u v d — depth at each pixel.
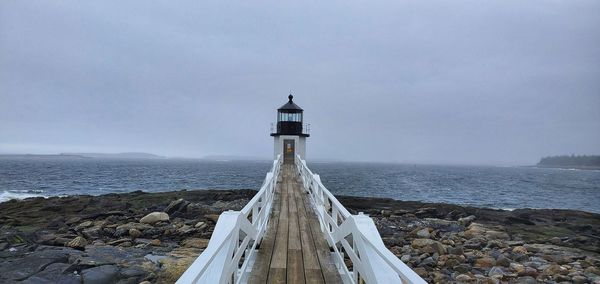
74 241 12.59
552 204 38.94
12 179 54.19
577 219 23.64
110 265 9.52
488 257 12.29
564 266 11.75
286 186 17.12
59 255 10.23
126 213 19.50
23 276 8.78
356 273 5.10
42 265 9.44
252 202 5.99
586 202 41.66
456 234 16.36
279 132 27.02
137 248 12.11
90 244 12.91
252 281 5.65
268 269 6.20
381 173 95.50
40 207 23.53
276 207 12.27
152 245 12.95
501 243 14.49
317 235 8.59
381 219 19.00
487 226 18.42
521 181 79.88
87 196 27.88
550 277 10.66
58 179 56.44
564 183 75.81
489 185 63.88
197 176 69.31
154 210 20.94
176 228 15.12
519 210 26.19
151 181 55.47
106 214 18.75
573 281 10.43
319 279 5.76
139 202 24.75
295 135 26.69
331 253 7.12
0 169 79.88
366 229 5.09
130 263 9.85
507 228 18.83
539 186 65.25
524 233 18.00
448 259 11.95
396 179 70.38
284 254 7.05
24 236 12.90
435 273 10.64
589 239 16.34
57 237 13.53
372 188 49.19
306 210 11.78
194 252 11.41
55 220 18.17
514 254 12.96
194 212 19.25
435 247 12.95
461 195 44.62
